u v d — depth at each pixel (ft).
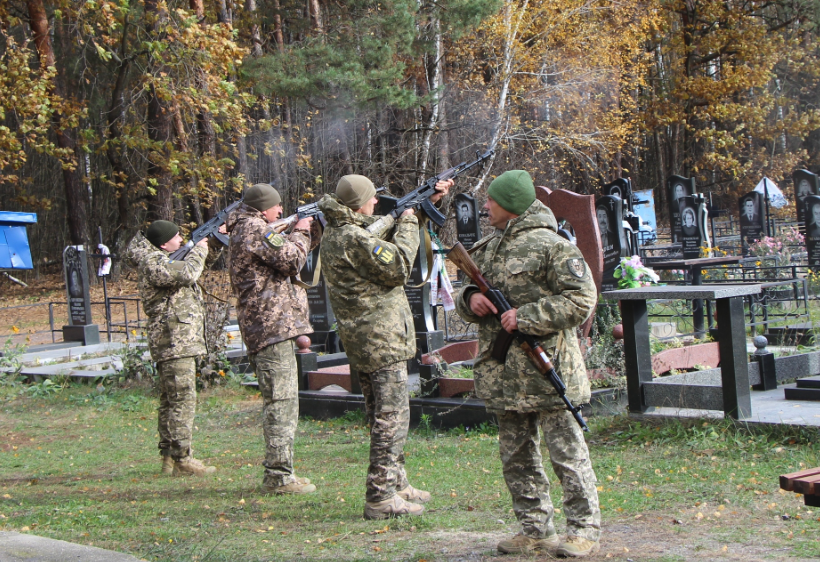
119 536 15.72
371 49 82.89
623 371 26.96
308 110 94.94
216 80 72.59
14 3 86.28
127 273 98.89
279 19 101.81
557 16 103.14
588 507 12.94
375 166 103.35
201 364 38.91
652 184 160.25
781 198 98.73
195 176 86.07
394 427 16.92
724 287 22.25
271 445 19.63
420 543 14.47
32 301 98.48
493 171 101.86
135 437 30.63
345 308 17.13
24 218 51.80
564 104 110.11
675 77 132.46
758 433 21.22
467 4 85.66
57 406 38.47
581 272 12.60
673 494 17.26
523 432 13.38
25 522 17.29
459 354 35.99
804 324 39.70
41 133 76.79
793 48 137.28
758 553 12.79
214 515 17.51
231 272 20.10
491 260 13.51
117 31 81.35
